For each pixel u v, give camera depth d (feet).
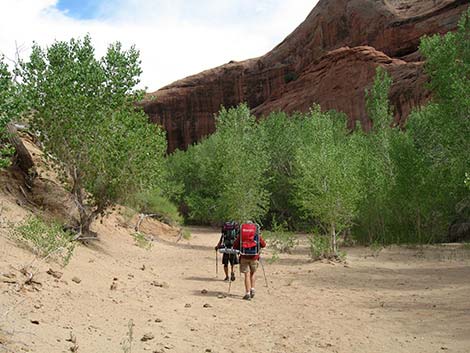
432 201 70.18
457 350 18.80
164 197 100.73
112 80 43.96
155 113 365.20
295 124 135.33
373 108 104.22
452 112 66.33
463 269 43.91
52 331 16.90
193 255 58.34
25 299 19.72
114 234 59.72
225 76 364.99
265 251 63.67
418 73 173.68
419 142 87.92
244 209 77.05
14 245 27.55
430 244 71.31
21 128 46.34
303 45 328.29
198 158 165.37
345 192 53.06
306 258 55.42
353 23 281.33
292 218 124.57
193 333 20.70
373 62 212.02
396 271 44.04
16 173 45.78
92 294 24.99
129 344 17.52
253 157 85.76
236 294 31.96
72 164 44.68
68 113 42.14
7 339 14.42
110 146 43.16
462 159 65.72
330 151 57.98
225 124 111.96
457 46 70.85
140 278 35.01
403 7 257.55
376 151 96.63
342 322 23.91
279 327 22.66
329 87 230.27
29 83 41.06
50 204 46.57
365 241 74.84
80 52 44.98
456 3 222.48
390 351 18.79
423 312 26.11
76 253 35.17
